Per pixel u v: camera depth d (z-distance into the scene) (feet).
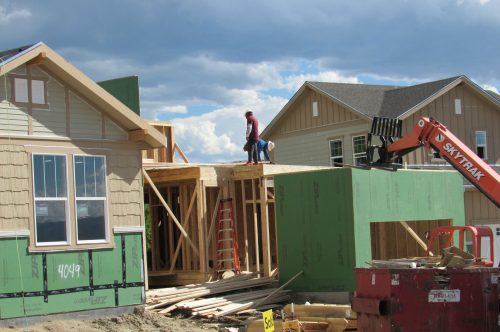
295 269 66.49
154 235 75.66
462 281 38.58
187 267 71.15
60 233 50.96
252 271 71.00
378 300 38.70
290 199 67.15
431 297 38.24
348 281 62.95
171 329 51.34
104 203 53.57
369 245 63.82
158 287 73.61
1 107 48.80
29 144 49.88
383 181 66.18
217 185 69.77
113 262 53.57
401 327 38.11
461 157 50.70
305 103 121.08
